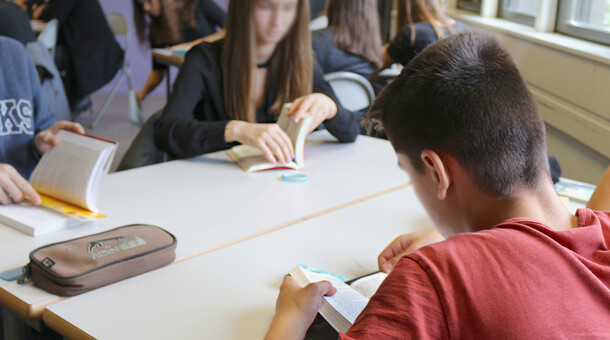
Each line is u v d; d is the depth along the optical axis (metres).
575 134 2.54
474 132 0.77
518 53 3.05
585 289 0.70
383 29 4.15
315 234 1.39
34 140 1.76
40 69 3.21
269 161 1.80
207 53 2.21
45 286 1.09
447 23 2.96
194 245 1.31
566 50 2.57
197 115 2.29
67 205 1.44
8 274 1.16
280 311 0.95
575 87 2.54
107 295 1.10
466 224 0.83
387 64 3.15
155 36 4.46
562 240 0.74
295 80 2.23
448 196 0.83
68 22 4.18
